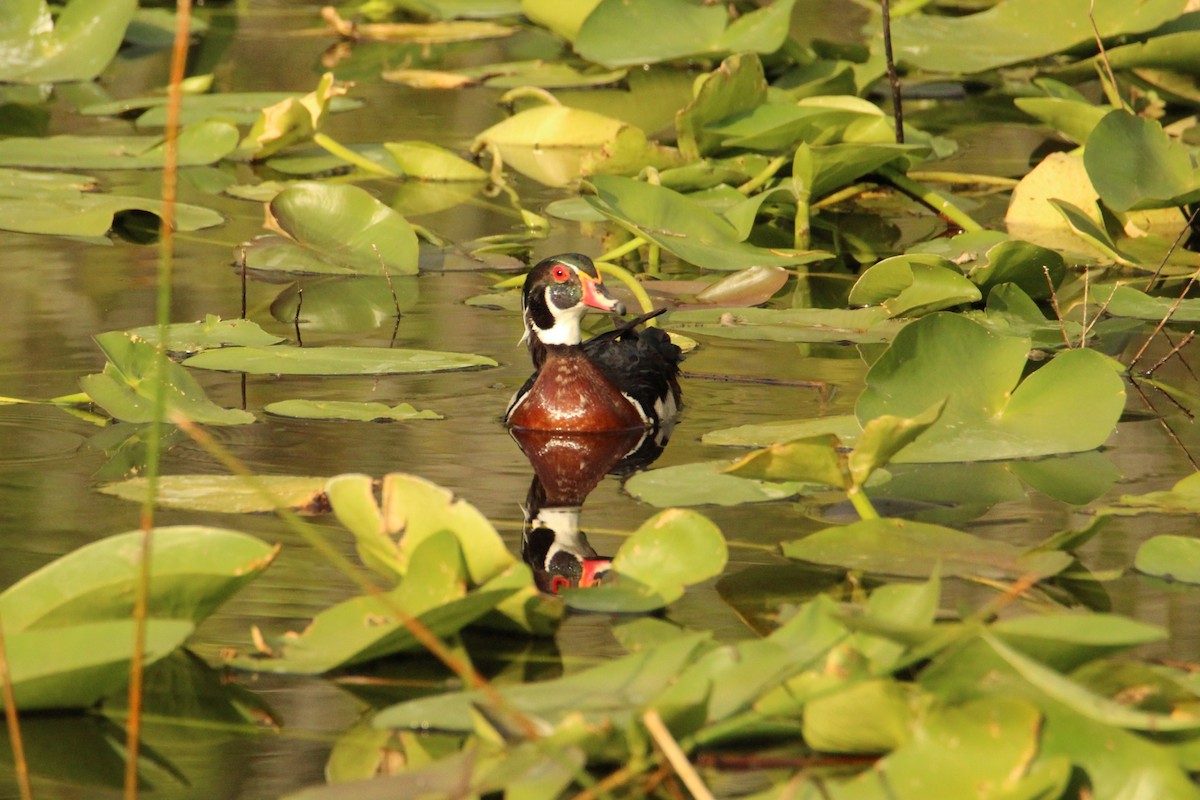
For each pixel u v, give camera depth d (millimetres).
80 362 12453
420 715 6629
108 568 7156
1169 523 9219
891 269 13797
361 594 8211
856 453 8570
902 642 6578
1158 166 14695
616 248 16375
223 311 13961
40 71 22297
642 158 17516
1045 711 6293
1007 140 20953
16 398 11594
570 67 24672
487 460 10688
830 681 6566
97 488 9781
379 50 26172
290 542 8930
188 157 18891
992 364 10477
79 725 6938
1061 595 8125
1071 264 15961
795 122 17094
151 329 13008
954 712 6168
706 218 15539
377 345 13195
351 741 6766
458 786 5973
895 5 23719
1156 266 15797
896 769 6051
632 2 21266
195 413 11234
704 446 10977
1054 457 10523
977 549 8570
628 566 8234
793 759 6484
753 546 8930
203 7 28594
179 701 7121
